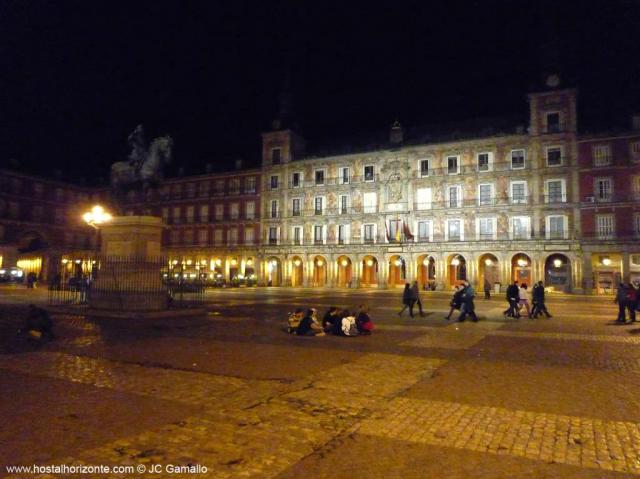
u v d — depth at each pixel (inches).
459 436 220.1
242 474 178.2
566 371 359.6
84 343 474.3
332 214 2447.1
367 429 228.7
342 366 373.7
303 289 2133.4
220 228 2783.0
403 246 2246.6
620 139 1891.0
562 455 198.4
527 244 1987.0
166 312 717.9
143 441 210.5
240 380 324.8
